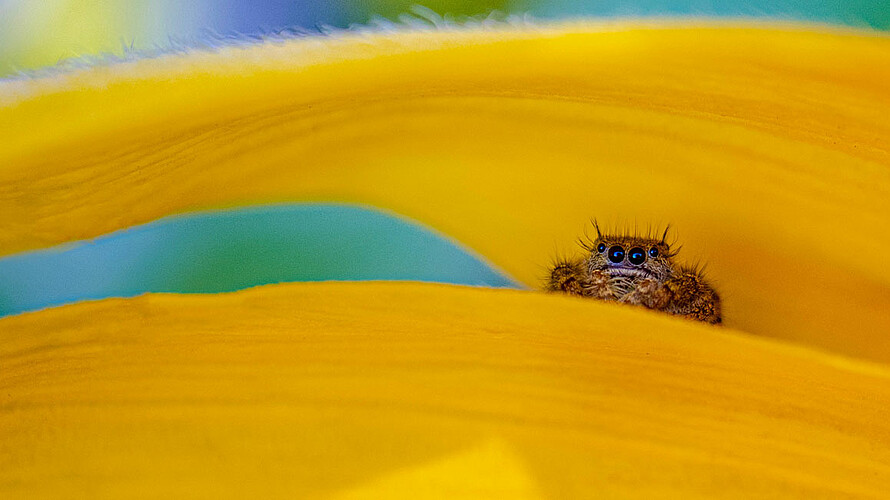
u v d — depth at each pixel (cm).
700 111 9
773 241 9
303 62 9
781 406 8
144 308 8
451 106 9
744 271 9
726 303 9
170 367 8
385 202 9
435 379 8
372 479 8
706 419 8
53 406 8
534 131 9
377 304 8
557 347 8
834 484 8
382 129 9
